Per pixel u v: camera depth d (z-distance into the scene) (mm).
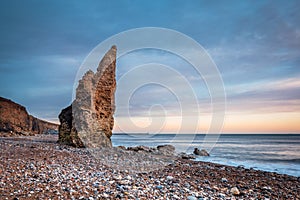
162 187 10320
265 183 13461
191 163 20469
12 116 57000
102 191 9031
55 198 7973
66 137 28078
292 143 65188
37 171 11570
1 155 16484
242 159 28016
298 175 17828
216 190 10945
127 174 13000
